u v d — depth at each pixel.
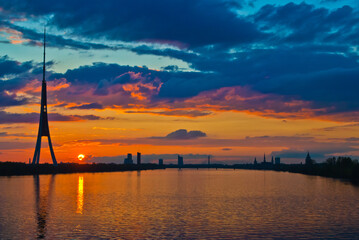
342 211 89.94
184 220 76.62
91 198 120.94
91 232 64.31
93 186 182.25
